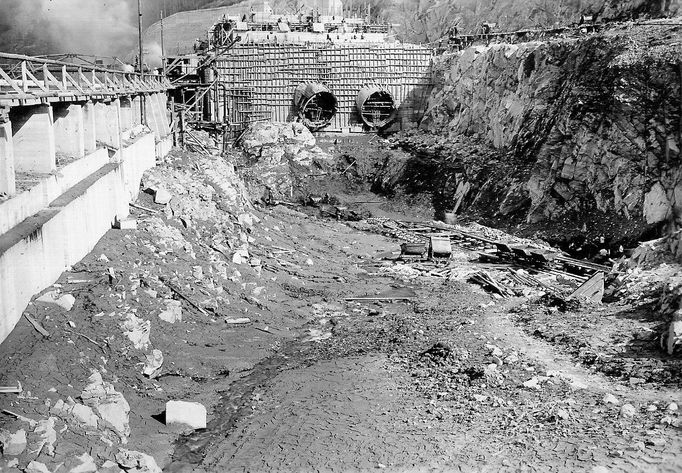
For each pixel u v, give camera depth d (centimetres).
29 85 2133
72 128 2434
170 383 2031
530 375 2080
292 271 3266
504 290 3073
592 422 1764
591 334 2377
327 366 2252
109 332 1941
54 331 1788
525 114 4584
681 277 2614
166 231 2773
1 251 1645
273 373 2208
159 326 2234
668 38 3938
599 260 3697
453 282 3259
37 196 1994
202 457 1695
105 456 1512
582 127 4069
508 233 4250
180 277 2562
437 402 1941
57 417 1530
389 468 1617
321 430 1817
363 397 2005
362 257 3762
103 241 2462
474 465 1608
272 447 1739
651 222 3666
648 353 2175
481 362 2192
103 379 1795
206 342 2331
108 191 2578
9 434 1388
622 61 3900
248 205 4103
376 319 2756
